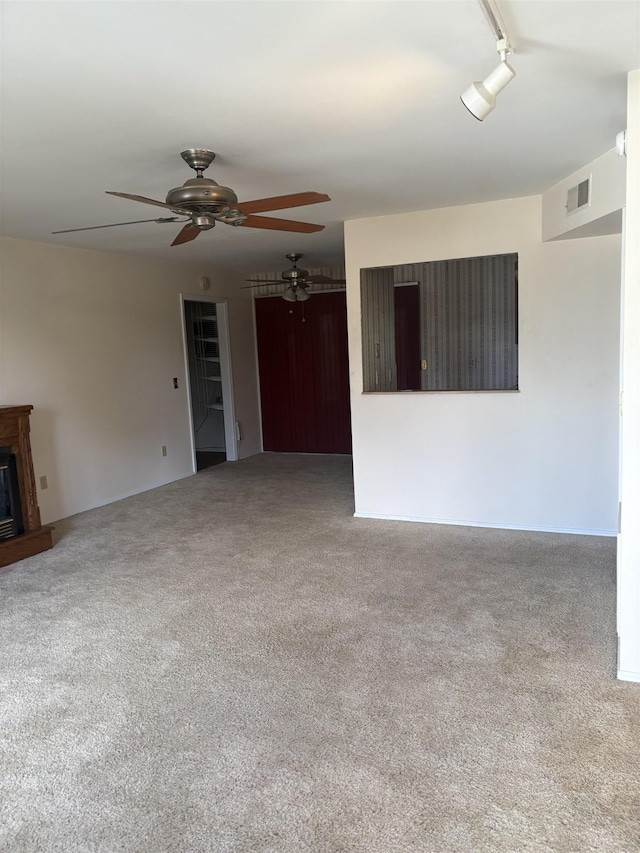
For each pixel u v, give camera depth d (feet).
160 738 6.90
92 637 9.42
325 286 24.27
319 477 20.79
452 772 6.18
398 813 5.67
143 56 6.10
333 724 7.03
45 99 7.04
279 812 5.74
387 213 14.02
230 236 15.94
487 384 20.17
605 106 7.99
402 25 5.74
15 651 9.04
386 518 15.40
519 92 7.50
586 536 13.52
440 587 10.89
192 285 21.43
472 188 12.08
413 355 20.93
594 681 7.75
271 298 25.34
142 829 5.59
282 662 8.46
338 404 24.82
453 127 8.57
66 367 16.34
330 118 8.01
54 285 15.94
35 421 15.49
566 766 6.22
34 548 13.41
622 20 5.82
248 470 22.34
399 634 9.16
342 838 5.41
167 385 20.25
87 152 8.92
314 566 12.18
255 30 5.69
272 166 10.03
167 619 9.97
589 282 12.78
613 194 9.86
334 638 9.11
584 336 13.02
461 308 20.22
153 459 19.66
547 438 13.64
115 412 18.03
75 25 5.46
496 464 14.15
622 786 5.93
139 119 7.73
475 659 8.36
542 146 9.60
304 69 6.56
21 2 5.03
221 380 24.49
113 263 17.84
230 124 8.04
